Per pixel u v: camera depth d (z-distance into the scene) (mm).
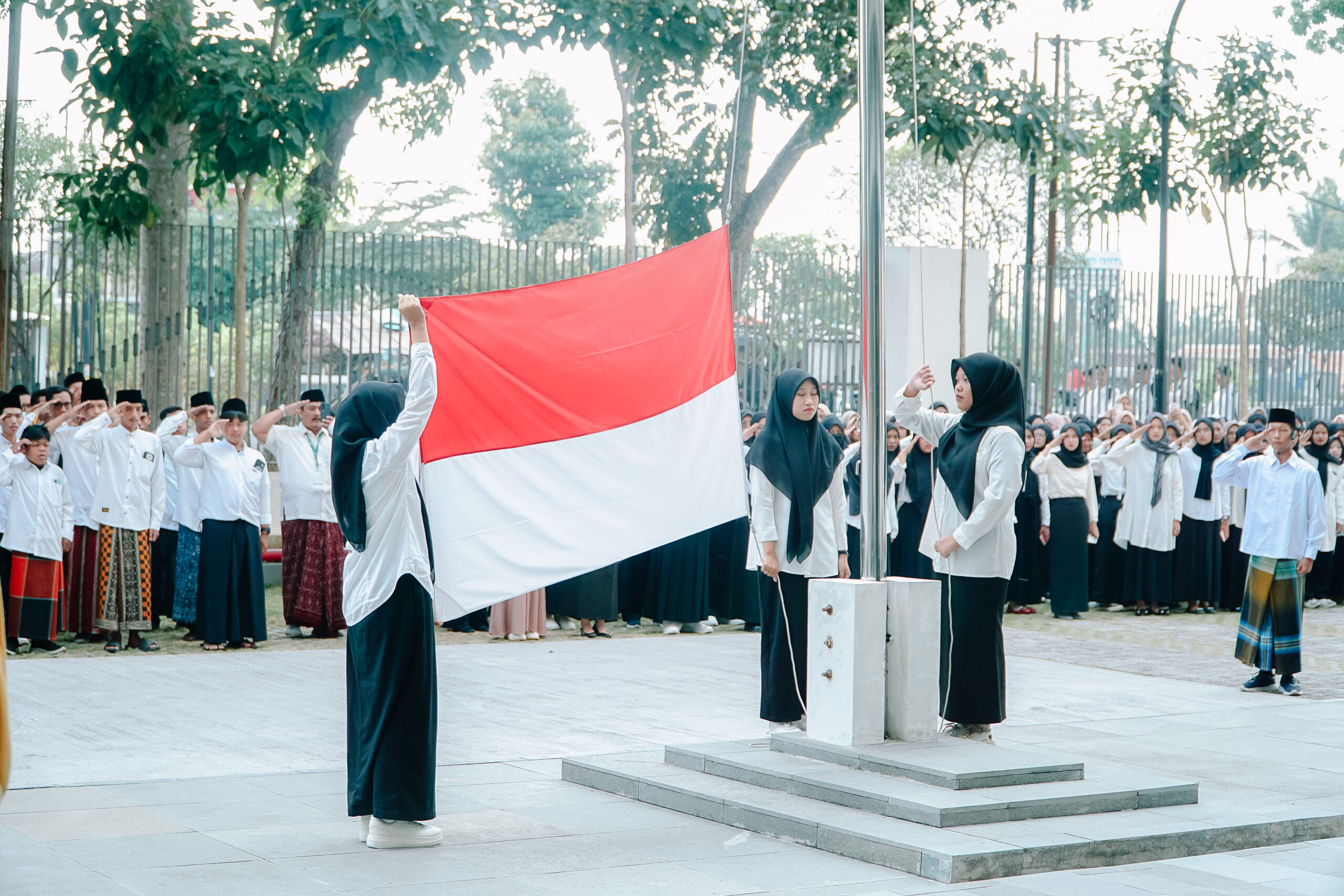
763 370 16203
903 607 6148
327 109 15273
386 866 4953
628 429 6160
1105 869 5117
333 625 11195
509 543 5973
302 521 11180
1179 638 12367
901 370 16453
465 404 6008
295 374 14750
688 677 9617
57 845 5125
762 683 6934
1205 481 14477
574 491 6078
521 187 42844
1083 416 15422
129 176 14094
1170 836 5324
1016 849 4984
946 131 18016
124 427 10477
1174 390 18922
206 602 10531
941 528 6707
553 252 15281
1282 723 8094
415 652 5191
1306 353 20453
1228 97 19312
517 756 6980
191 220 34750
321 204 16797
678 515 6164
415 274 14820
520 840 5363
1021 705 8688
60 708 7965
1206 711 8523
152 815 5625
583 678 9500
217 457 10539
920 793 5477
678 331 6281
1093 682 9703
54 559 10156
